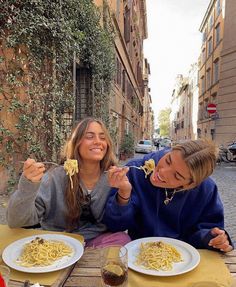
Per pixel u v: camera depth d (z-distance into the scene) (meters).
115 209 1.84
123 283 1.19
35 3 4.98
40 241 1.51
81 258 1.50
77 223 2.06
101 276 1.23
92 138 2.05
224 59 18.73
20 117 5.11
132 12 22.28
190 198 1.83
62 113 6.30
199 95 30.22
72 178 2.01
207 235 1.66
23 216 1.79
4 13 4.71
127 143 17.06
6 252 1.48
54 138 5.83
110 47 10.55
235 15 17.94
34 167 1.69
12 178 5.14
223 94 18.78
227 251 1.58
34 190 1.73
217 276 1.33
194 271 1.38
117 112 15.30
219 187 8.33
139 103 36.28
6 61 5.04
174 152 1.65
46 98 5.71
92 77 9.12
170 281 1.29
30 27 4.94
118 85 15.62
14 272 1.33
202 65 28.09
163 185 1.70
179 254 1.50
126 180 1.78
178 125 58.03
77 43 6.37
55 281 1.26
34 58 5.29
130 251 1.54
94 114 9.43
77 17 6.72
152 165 1.83
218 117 19.14
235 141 16.80
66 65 6.07
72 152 2.06
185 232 1.90
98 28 8.52
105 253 1.30
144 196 1.91
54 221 2.07
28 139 5.23
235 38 17.88
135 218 1.93
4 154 5.11
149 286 1.26
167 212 1.87
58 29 5.50
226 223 4.84
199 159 1.56
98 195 2.05
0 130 4.86
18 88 5.26
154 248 1.49
